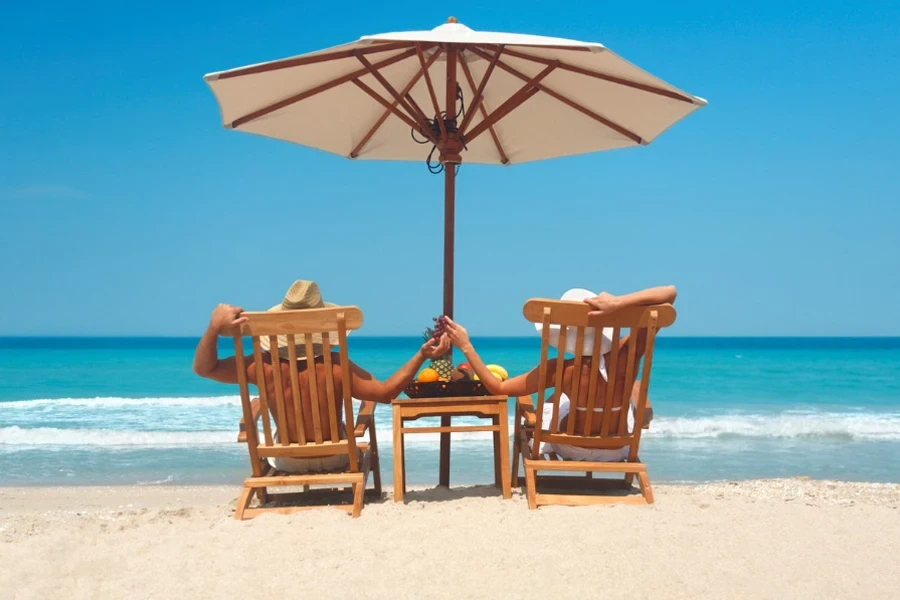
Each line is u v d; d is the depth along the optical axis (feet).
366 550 11.23
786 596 9.47
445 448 16.63
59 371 106.11
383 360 139.64
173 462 31.04
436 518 12.78
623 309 12.95
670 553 10.98
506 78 18.47
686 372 108.68
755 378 96.58
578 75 16.34
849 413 57.11
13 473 28.60
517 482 16.07
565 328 13.32
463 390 14.51
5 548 11.88
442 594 9.61
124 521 14.69
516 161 20.59
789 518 13.10
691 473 29.12
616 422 14.17
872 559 10.90
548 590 9.68
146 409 55.47
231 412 53.36
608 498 14.03
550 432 13.93
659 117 16.85
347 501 15.25
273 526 12.68
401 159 20.51
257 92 15.83
